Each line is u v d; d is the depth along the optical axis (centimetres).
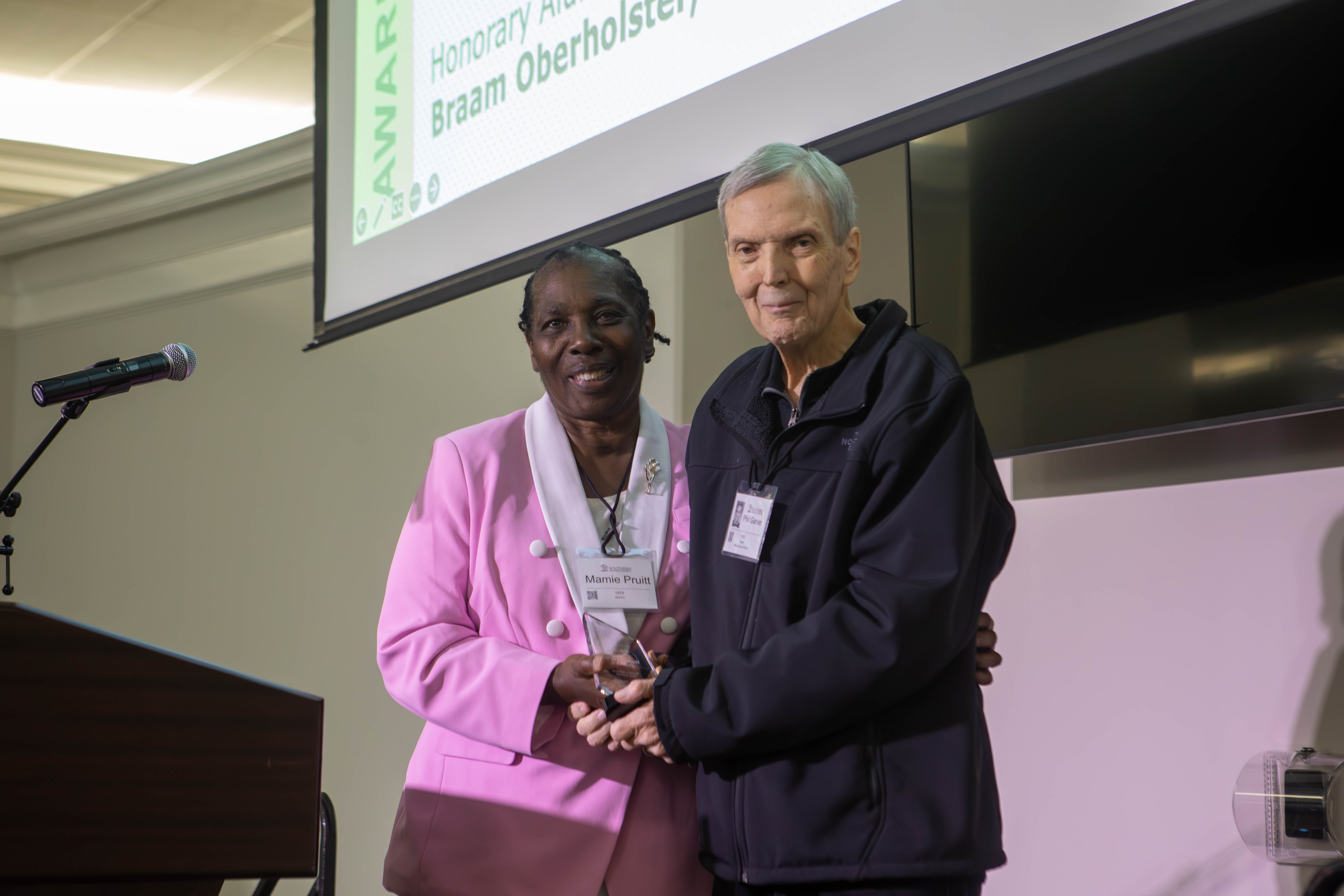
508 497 178
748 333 351
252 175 460
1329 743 207
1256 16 145
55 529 508
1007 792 261
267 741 121
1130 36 158
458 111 298
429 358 423
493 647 167
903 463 135
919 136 185
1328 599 210
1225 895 219
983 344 255
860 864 131
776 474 149
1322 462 213
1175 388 220
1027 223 250
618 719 152
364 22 340
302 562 443
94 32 452
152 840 115
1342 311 196
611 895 164
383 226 321
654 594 172
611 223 244
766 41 214
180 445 484
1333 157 199
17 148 531
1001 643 266
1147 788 235
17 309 538
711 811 147
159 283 498
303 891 425
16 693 114
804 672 130
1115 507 247
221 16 440
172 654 120
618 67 248
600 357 172
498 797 166
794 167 144
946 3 183
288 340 464
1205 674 227
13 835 111
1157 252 225
